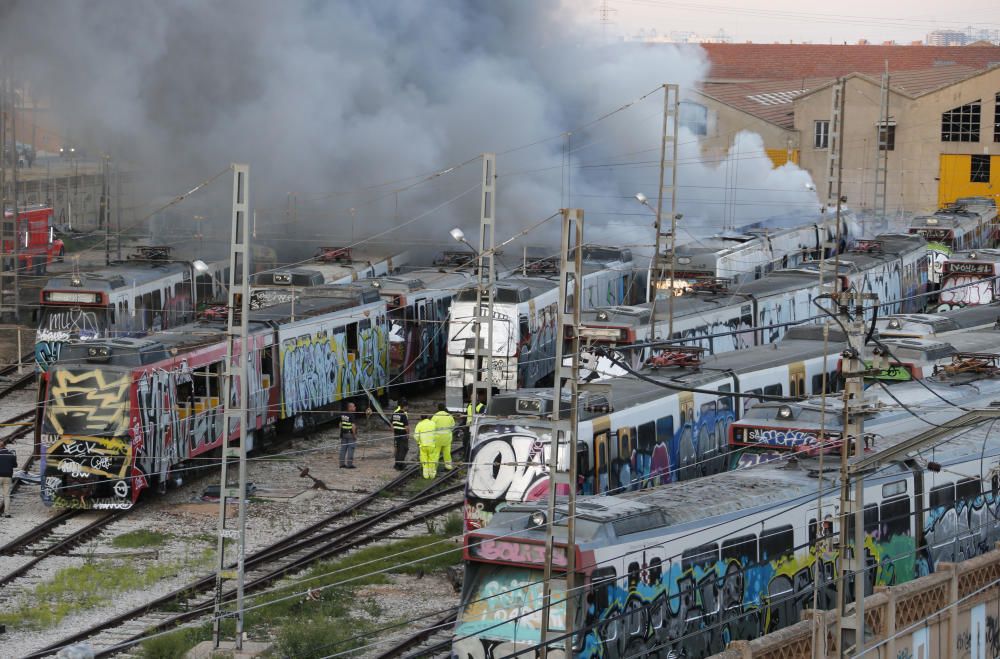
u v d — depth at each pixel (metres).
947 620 45.31
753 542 45.91
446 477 75.88
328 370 88.38
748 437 55.00
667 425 62.72
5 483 67.94
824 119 174.75
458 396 87.31
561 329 40.41
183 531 65.38
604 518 41.88
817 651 40.12
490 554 41.97
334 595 55.44
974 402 62.28
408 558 60.69
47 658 47.84
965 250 131.62
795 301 96.88
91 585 56.50
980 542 56.12
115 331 94.56
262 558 60.12
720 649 44.66
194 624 52.12
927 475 52.91
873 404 40.69
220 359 77.00
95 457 68.12
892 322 78.12
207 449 75.62
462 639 41.91
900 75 187.00
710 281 95.88
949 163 175.12
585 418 57.81
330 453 82.62
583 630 38.59
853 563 46.16
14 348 111.94
